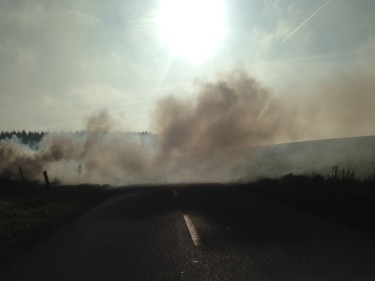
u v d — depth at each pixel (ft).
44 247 27.71
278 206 36.86
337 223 28.04
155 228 30.73
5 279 20.75
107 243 26.99
